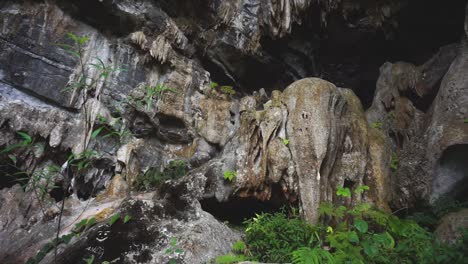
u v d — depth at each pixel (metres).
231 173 5.85
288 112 6.18
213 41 9.94
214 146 9.28
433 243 4.47
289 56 10.82
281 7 9.48
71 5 7.86
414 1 8.67
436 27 9.10
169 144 9.05
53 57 7.58
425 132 6.70
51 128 7.25
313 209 5.26
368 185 5.92
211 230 4.97
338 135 5.98
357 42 10.38
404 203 6.20
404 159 6.61
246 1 10.25
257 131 6.17
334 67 11.35
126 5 8.28
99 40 8.30
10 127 6.76
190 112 9.28
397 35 9.70
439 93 6.82
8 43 7.09
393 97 8.33
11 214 5.82
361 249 4.31
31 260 4.68
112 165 7.95
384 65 9.05
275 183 5.71
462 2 8.19
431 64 8.40
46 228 5.53
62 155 7.43
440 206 5.70
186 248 4.44
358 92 11.68
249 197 5.91
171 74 9.09
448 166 6.04
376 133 6.61
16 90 7.12
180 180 6.00
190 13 9.65
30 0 7.42
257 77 11.14
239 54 10.24
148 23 8.65
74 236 5.00
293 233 4.81
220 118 9.51
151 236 4.59
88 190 7.58
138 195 6.93
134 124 8.52
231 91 10.19
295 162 5.66
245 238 5.30
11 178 6.86
